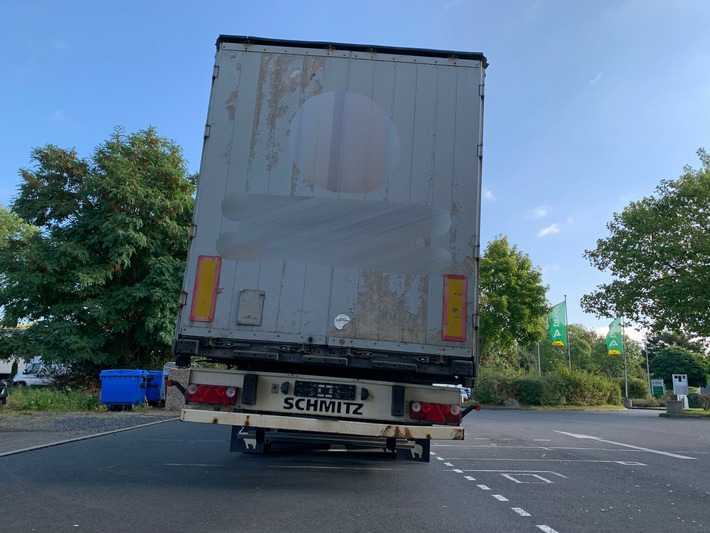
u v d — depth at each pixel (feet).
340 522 15.38
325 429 17.74
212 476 21.49
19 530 13.67
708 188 83.97
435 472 24.77
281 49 19.97
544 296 112.78
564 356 210.38
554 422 62.13
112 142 76.28
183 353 17.97
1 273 72.08
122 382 53.16
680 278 83.10
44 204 72.84
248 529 14.28
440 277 18.56
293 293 18.42
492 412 85.05
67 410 51.62
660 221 86.94
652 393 161.89
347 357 18.10
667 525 16.17
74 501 16.75
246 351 18.07
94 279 68.80
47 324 69.00
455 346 18.11
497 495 19.98
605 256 92.79
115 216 70.59
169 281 71.56
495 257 114.11
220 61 19.86
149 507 16.24
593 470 26.61
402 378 19.26
